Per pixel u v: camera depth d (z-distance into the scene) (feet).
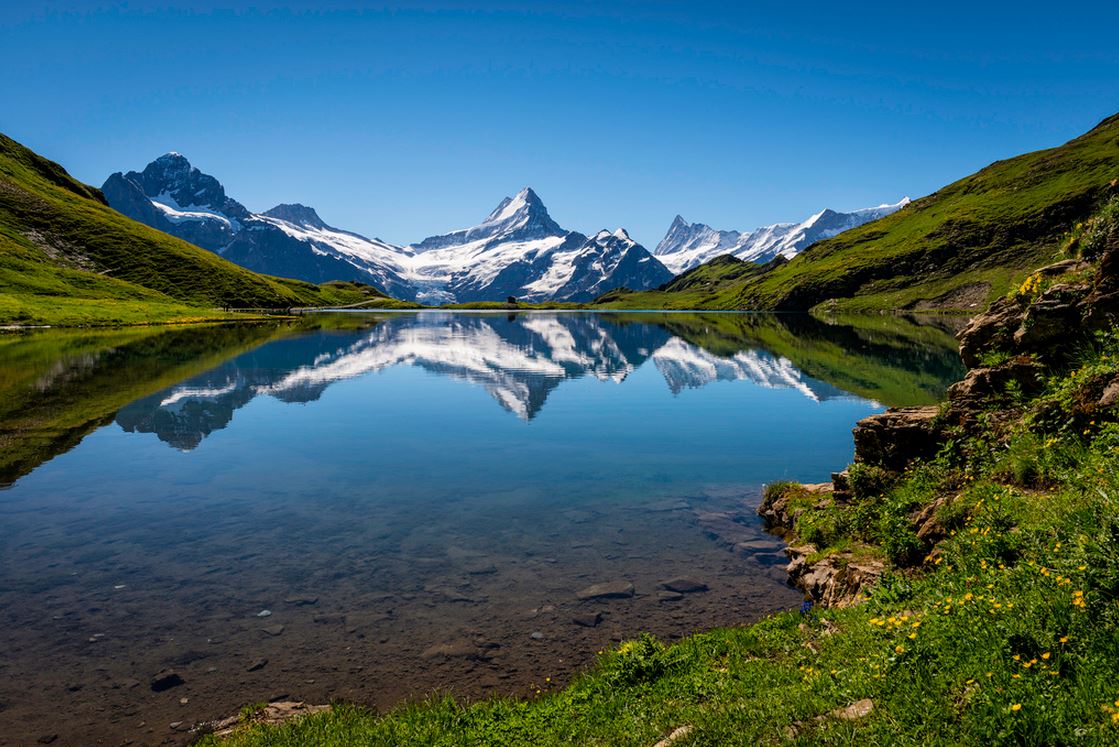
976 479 45.85
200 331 333.83
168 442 92.07
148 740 30.45
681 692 30.78
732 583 48.42
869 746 21.84
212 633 40.27
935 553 39.60
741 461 83.97
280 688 34.76
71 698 33.55
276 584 47.34
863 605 35.60
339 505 65.62
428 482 74.28
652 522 61.62
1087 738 19.06
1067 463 38.91
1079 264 56.90
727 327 412.77
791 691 27.30
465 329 396.98
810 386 143.13
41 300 403.75
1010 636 24.12
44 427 99.86
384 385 150.92
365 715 31.73
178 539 55.93
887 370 165.68
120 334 294.25
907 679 24.85
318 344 261.65
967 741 20.77
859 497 55.83
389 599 45.16
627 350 246.27
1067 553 27.96
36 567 49.70
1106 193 59.26
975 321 61.87
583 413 116.67
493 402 128.57
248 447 90.12
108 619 41.78
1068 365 49.90
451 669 36.70
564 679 35.70
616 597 45.85
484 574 49.47
